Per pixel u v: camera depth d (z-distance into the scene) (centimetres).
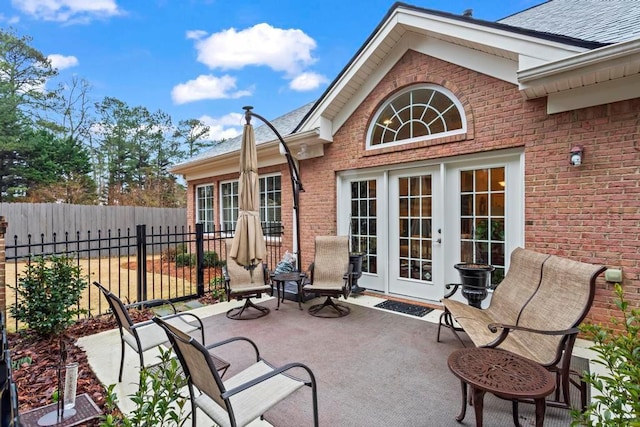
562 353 246
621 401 133
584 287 257
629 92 355
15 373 313
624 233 362
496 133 450
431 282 535
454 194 507
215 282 643
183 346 196
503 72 439
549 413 246
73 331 423
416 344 374
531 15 601
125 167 2427
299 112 998
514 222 453
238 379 221
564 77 357
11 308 379
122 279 809
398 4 503
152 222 1334
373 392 277
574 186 392
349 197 644
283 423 238
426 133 529
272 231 780
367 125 593
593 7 514
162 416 168
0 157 1736
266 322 454
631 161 358
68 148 1959
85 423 235
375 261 610
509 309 335
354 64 567
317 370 315
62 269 398
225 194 984
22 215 1061
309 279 553
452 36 458
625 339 147
